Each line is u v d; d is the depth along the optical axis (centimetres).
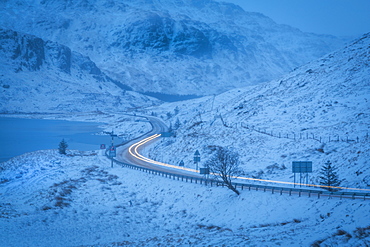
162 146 8988
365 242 2111
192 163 6731
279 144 6562
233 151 6794
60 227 3703
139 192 5288
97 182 5850
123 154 8906
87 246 3059
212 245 2441
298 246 2189
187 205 4372
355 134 6134
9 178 6419
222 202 4072
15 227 3559
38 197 4850
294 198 3553
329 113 7788
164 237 3134
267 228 2939
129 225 3912
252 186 4172
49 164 7338
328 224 2723
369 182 3978
